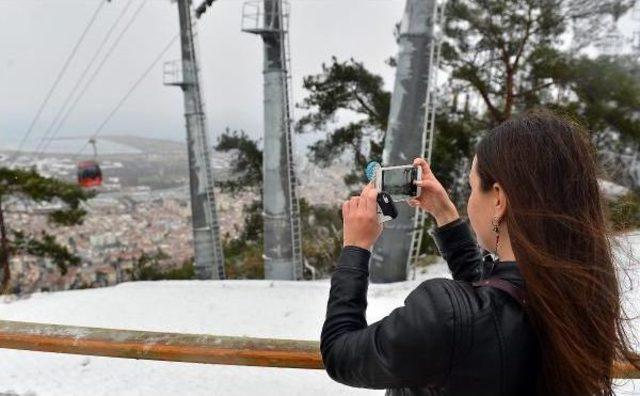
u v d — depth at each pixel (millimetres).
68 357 4875
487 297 897
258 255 21562
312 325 7715
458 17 14336
